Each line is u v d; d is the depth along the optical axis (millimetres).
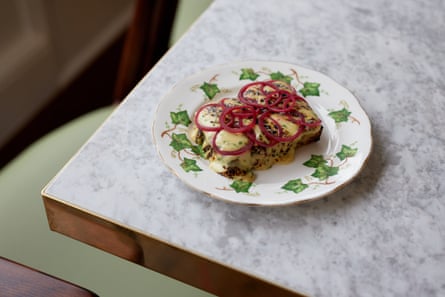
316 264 665
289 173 726
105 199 699
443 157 762
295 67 818
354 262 668
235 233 684
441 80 850
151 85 814
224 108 743
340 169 722
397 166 749
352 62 865
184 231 682
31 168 974
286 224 692
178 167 708
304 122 734
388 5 953
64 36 1722
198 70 840
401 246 682
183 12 1187
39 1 1572
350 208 708
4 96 1569
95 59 1849
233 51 870
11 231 894
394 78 848
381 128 788
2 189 947
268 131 719
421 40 903
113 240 705
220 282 682
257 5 938
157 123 744
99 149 740
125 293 832
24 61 1602
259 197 692
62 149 1007
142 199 703
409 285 656
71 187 705
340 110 780
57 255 865
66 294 614
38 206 922
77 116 1676
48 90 1714
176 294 829
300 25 913
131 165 729
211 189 692
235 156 708
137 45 1013
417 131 788
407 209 711
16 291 614
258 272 657
